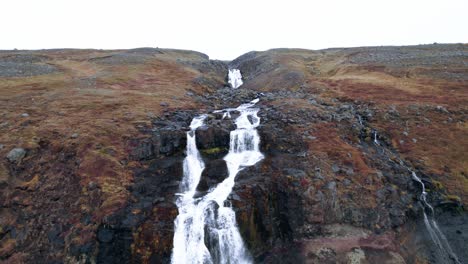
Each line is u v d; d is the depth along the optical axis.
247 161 23.91
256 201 19.39
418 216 20.22
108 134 23.73
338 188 20.61
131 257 16.64
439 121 28.77
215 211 18.53
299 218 19.47
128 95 33.91
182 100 35.03
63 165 20.61
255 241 18.78
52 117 25.81
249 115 30.33
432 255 18.41
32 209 18.16
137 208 18.25
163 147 23.88
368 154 24.27
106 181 19.52
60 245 16.66
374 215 19.64
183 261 17.27
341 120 28.41
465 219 20.44
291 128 26.45
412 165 24.06
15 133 22.70
